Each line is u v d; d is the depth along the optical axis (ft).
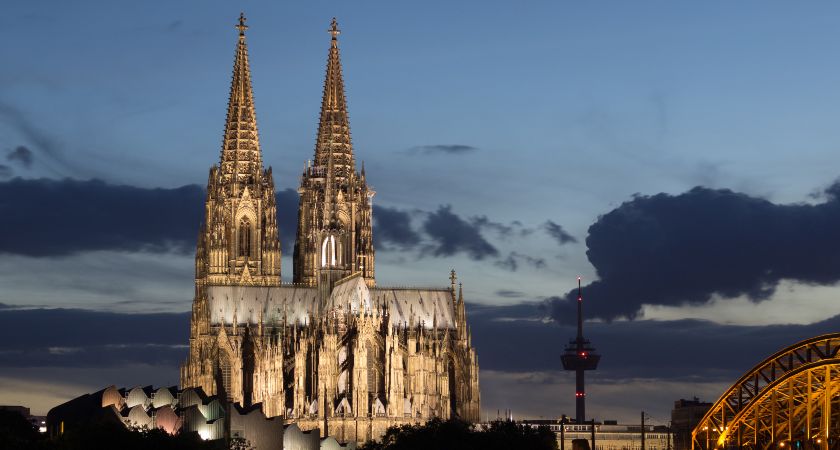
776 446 519.19
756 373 524.93
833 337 479.41
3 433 529.45
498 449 649.61
